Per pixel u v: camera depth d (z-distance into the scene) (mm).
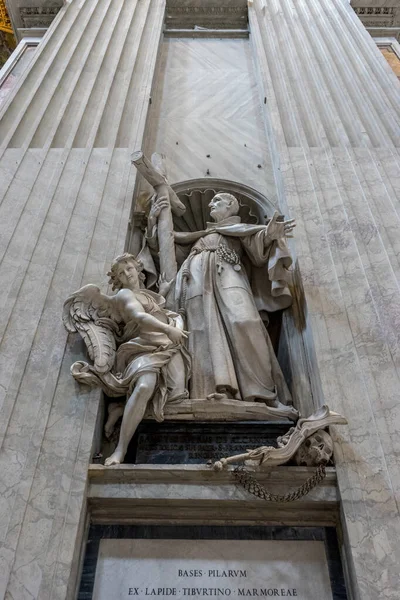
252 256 4203
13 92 5730
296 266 4156
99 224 4352
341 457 2945
